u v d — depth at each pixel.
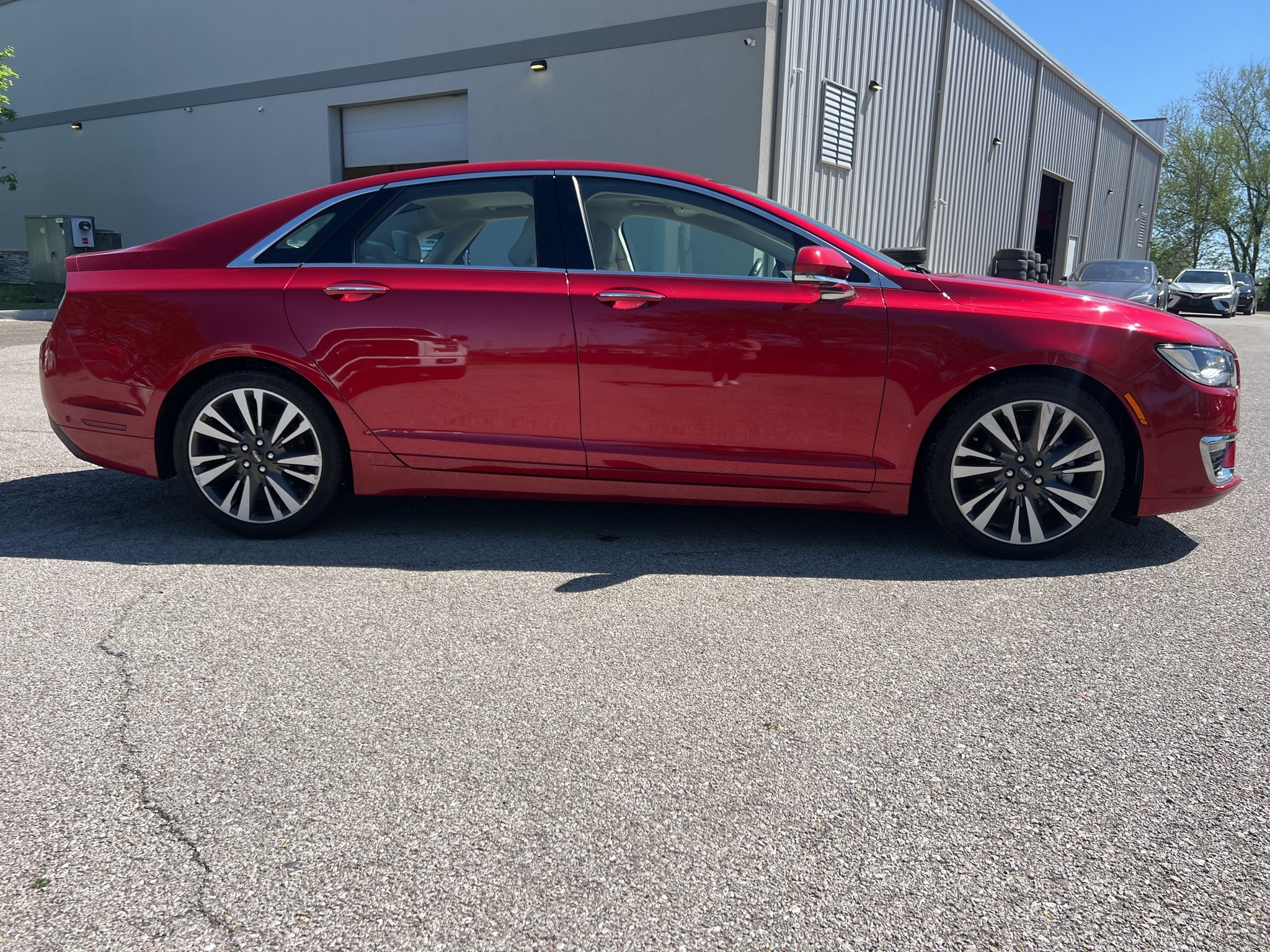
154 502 4.09
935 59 13.14
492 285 3.33
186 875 1.56
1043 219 21.94
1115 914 1.49
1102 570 3.23
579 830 1.70
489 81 11.61
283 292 3.38
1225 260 47.00
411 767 1.91
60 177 17.59
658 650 2.51
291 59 13.66
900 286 3.23
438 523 3.79
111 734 2.03
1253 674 2.39
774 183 9.94
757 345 3.21
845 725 2.11
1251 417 6.74
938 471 3.27
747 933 1.44
